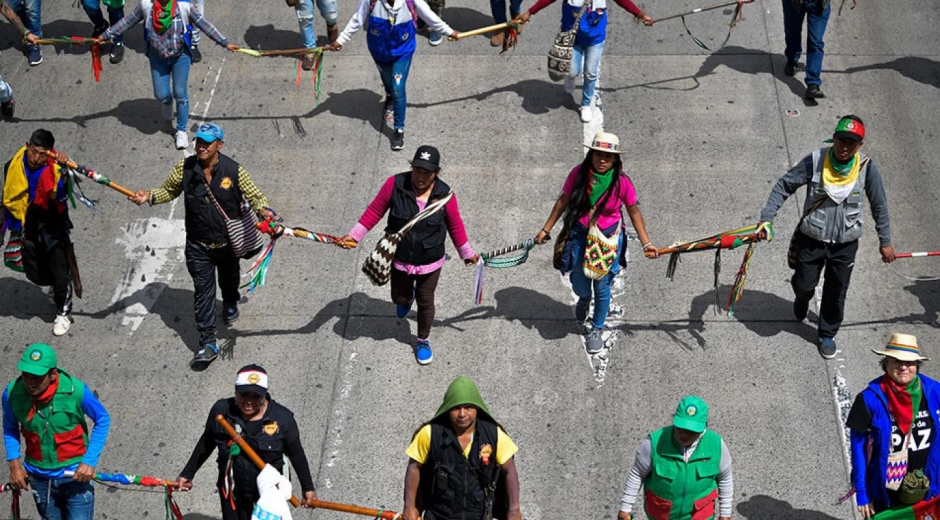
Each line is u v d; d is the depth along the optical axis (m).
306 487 11.69
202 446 11.56
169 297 16.08
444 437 10.41
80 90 19.91
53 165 14.50
